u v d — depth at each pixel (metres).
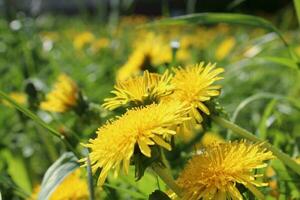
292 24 1.40
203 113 0.33
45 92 0.63
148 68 0.57
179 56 0.96
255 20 0.47
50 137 0.61
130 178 0.42
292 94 0.82
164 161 0.31
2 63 1.05
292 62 0.49
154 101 0.32
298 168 0.34
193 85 0.32
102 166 0.30
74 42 1.61
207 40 1.90
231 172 0.29
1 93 0.37
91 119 0.50
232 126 0.34
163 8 0.89
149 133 0.28
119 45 1.34
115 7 1.22
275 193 0.41
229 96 0.88
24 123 0.71
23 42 1.01
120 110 0.39
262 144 0.32
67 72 1.12
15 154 0.67
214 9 2.82
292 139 0.50
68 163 0.37
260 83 1.08
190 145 0.47
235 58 1.08
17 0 1.22
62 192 0.41
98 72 1.12
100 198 0.45
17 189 0.46
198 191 0.29
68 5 3.62
